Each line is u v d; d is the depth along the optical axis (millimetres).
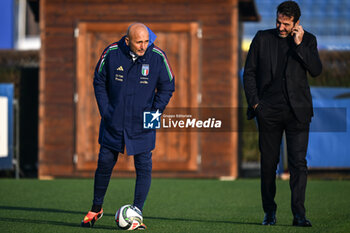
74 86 41781
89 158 41719
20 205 28812
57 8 41938
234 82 41062
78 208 27812
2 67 46562
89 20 41656
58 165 41969
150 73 20922
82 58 41656
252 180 40125
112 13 41531
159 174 41062
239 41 45938
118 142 21078
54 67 42000
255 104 21828
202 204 29328
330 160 40812
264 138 22172
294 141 21891
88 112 41656
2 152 43000
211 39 41188
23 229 21828
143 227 21656
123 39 20906
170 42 41156
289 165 22172
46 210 27141
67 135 41906
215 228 22062
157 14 41250
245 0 42719
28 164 47250
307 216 25156
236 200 30828
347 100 40875
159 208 27922
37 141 47812
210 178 41062
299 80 21547
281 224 22953
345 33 81875
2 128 42969
